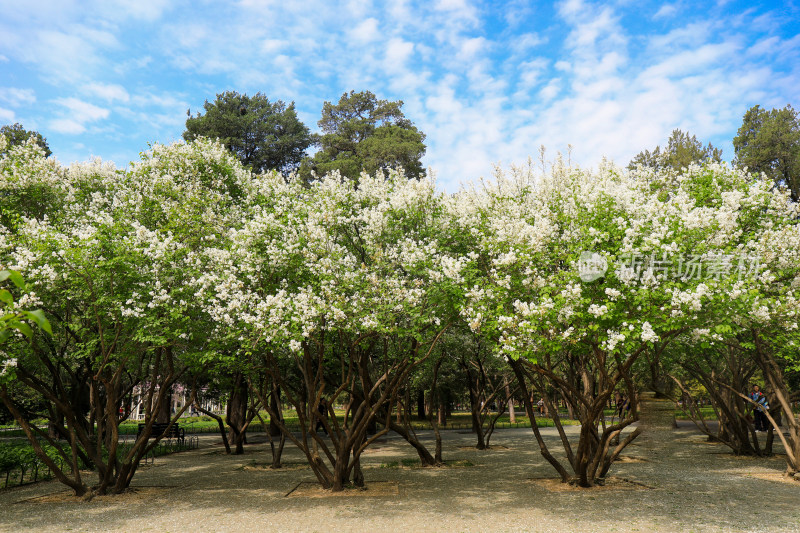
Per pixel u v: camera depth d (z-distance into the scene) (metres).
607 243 10.09
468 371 20.45
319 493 11.23
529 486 11.61
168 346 10.43
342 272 10.38
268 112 35.41
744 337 12.65
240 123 32.56
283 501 10.41
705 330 8.34
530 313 8.65
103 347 10.64
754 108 29.69
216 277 9.63
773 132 26.72
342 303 9.48
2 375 9.12
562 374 15.45
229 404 20.33
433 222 11.85
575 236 10.55
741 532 7.52
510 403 35.38
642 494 10.35
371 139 35.50
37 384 11.42
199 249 11.20
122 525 8.60
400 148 33.28
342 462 11.55
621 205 10.75
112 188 13.85
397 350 13.02
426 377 19.39
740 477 12.27
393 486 11.92
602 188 11.24
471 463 15.72
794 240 9.48
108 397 11.48
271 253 10.12
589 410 10.96
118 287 10.45
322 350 11.19
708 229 9.13
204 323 10.50
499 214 11.74
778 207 10.77
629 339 8.62
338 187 12.48
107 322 11.03
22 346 9.92
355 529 8.07
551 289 9.37
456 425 33.59
